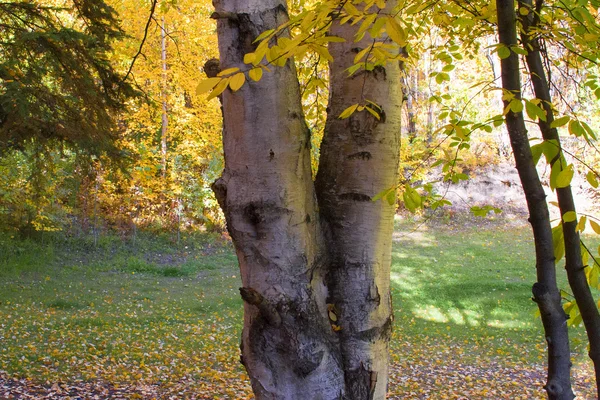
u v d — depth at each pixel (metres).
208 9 12.62
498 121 2.22
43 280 12.23
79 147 7.18
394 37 1.57
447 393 7.23
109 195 15.23
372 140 2.40
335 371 2.30
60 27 7.47
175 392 6.48
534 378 8.06
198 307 11.47
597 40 2.59
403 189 2.40
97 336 8.71
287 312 2.20
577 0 2.61
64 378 6.55
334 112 2.48
